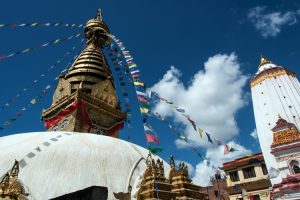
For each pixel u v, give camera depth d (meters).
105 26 36.78
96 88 30.08
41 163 14.66
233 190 39.31
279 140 25.95
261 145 28.00
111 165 15.97
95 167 15.33
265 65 31.48
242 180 38.94
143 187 15.01
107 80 31.34
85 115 27.05
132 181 15.85
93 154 16.03
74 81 30.77
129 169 16.47
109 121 29.11
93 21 36.31
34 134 18.05
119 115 29.91
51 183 13.86
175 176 16.52
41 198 13.12
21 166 14.33
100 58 33.72
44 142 16.22
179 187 15.95
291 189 23.58
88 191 11.28
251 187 37.78
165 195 14.83
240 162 39.78
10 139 17.70
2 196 12.15
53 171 14.42
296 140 24.95
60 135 17.61
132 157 17.45
